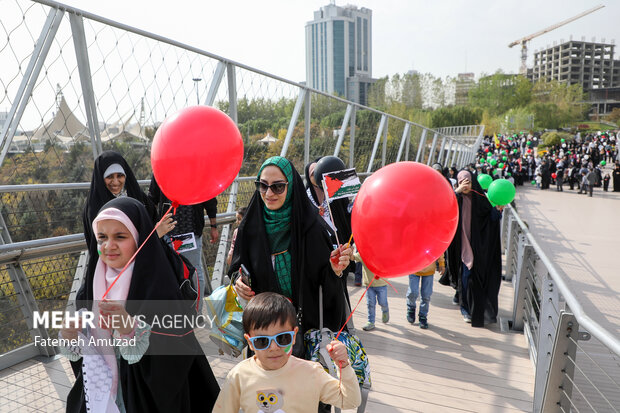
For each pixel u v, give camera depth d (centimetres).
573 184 3177
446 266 573
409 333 464
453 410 316
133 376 188
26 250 329
